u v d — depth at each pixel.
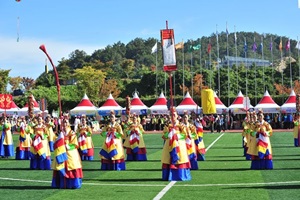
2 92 92.81
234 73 109.12
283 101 82.94
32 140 22.67
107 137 21.38
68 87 103.56
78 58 190.12
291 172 19.33
